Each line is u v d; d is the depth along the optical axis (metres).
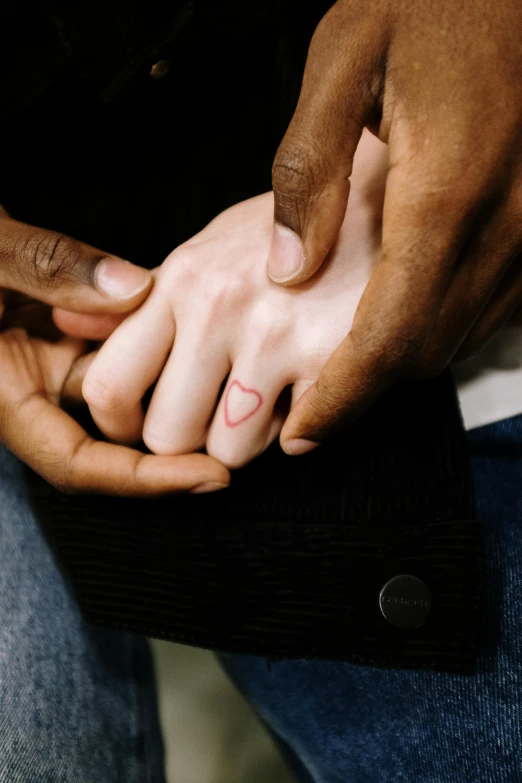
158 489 0.36
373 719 0.39
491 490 0.40
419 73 0.31
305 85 0.32
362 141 0.38
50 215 0.44
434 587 0.35
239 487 0.38
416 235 0.30
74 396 0.39
